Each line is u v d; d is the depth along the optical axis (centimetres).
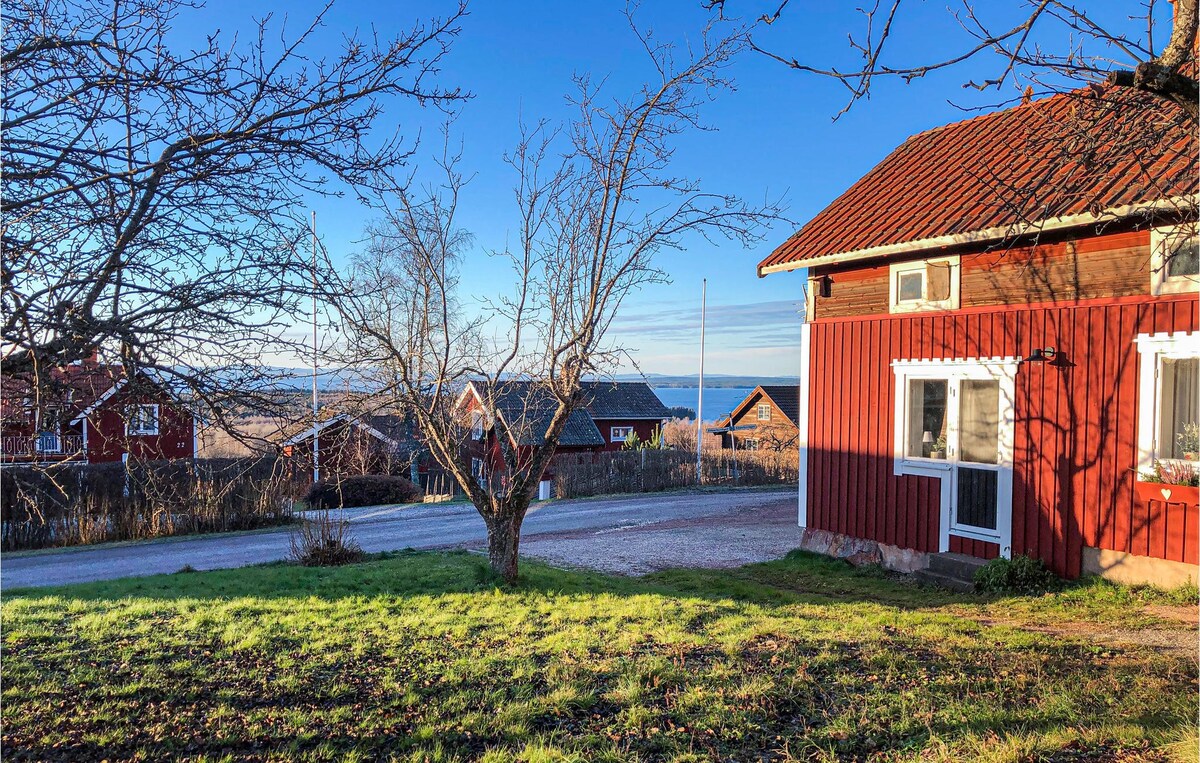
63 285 274
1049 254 858
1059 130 607
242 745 436
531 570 1024
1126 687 493
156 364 299
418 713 483
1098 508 813
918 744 415
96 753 420
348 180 367
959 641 626
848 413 1094
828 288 1128
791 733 441
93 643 642
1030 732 417
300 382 357
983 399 933
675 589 952
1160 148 596
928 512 980
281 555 1427
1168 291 752
